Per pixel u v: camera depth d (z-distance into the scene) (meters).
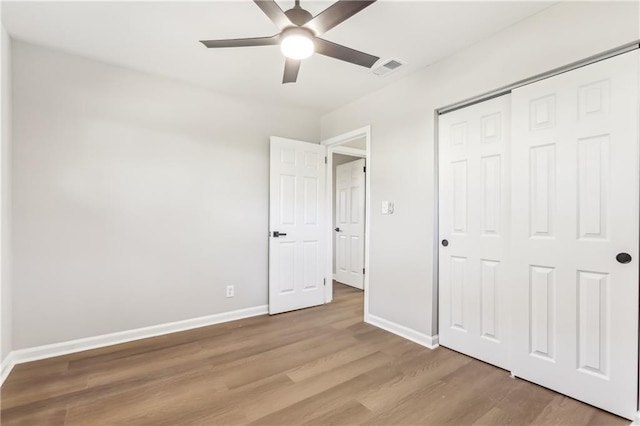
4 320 2.12
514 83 2.10
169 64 2.64
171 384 2.02
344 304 3.86
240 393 1.93
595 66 1.77
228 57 2.54
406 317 2.81
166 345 2.62
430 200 2.62
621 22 1.66
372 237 3.18
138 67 2.70
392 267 2.95
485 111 2.33
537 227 2.00
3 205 2.11
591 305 1.79
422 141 2.70
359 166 4.75
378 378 2.11
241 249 3.33
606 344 1.74
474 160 2.40
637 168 1.64
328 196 3.96
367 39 2.27
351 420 1.69
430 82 2.63
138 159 2.76
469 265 2.43
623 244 1.68
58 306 2.43
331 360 2.37
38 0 1.85
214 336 2.82
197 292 3.05
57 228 2.43
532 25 2.00
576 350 1.84
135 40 2.29
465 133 2.46
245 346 2.61
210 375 2.14
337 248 5.24
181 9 1.94
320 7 1.93
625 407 1.67
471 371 2.20
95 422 1.66
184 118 2.99
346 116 3.57
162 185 2.87
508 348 2.20
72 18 2.03
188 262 3.00
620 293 1.69
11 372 2.15
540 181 1.99
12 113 2.28
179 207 2.96
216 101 3.18
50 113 2.41
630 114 1.66
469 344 2.43
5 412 1.73
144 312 2.78
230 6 1.91
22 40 2.29
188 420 1.68
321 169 3.84
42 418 1.68
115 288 2.65
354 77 2.87
